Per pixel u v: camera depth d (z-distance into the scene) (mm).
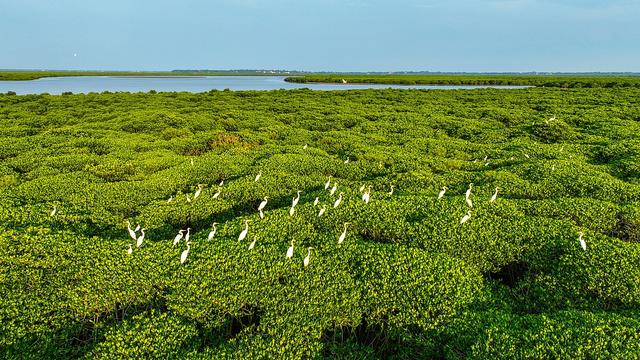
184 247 13531
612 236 15883
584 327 10281
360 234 15453
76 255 12930
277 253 13188
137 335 10672
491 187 19844
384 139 33781
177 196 18703
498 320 11086
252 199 18688
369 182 21250
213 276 12203
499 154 28156
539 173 21703
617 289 12016
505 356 9773
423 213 16125
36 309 11461
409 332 11227
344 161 25656
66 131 33219
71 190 19172
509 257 13898
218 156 25594
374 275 12516
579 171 21906
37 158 25281
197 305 11469
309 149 28234
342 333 11430
